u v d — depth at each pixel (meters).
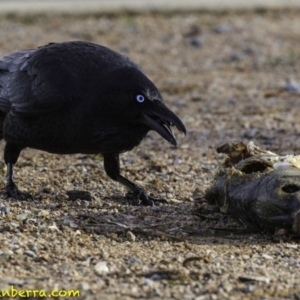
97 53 17.33
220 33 39.62
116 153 17.81
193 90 30.34
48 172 20.11
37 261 13.83
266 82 31.67
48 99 16.89
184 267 13.57
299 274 13.44
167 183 19.36
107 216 16.53
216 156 22.02
